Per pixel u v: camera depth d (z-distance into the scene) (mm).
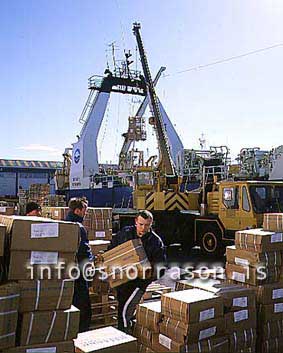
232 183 12289
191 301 3975
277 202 12000
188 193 14570
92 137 21328
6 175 47438
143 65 19891
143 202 15086
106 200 18594
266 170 15469
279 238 5027
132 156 20438
